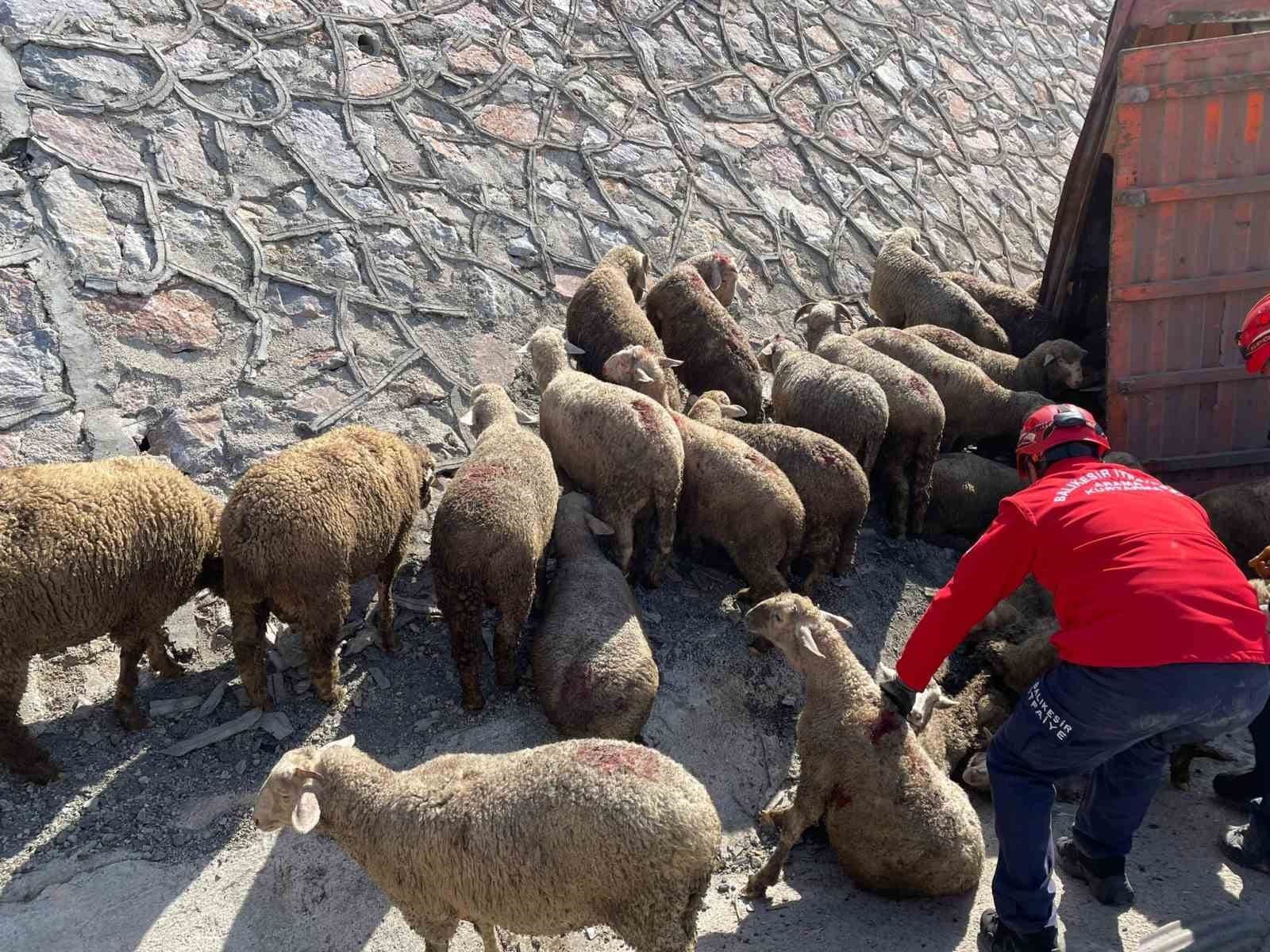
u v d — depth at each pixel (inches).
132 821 168.9
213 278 277.6
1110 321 298.0
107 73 303.1
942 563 272.1
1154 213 289.0
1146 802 156.6
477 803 140.0
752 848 184.1
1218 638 134.0
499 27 407.5
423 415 274.2
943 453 299.1
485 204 346.3
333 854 165.6
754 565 233.5
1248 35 272.7
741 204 409.7
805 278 397.7
